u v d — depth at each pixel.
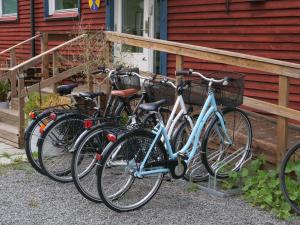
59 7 11.59
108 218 4.95
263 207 5.14
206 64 8.16
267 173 5.55
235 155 5.82
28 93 7.55
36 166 5.99
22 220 4.88
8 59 13.00
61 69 9.70
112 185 5.23
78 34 9.07
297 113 5.39
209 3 8.08
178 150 5.48
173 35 8.73
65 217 4.96
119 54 8.40
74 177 5.24
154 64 9.42
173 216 4.99
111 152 4.95
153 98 5.80
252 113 7.36
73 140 5.94
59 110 6.02
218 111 5.58
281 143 5.57
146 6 9.45
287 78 5.45
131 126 5.20
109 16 9.91
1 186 5.82
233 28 7.78
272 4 7.22
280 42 7.18
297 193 5.05
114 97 6.19
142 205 5.17
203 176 5.88
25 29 12.70
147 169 5.12
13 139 7.65
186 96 5.59
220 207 5.21
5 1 14.00
